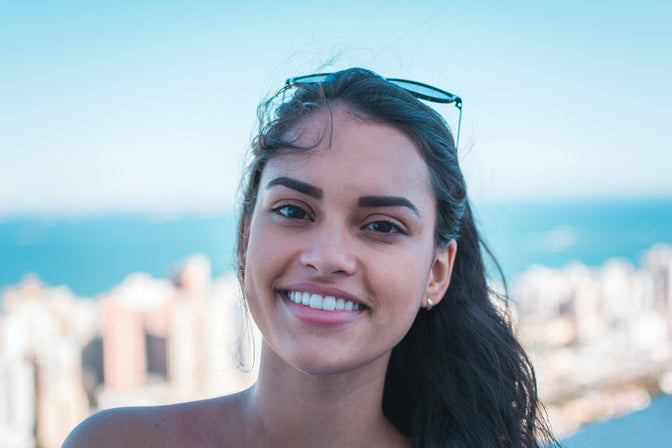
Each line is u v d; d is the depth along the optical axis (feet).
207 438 4.03
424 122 3.82
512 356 5.08
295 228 3.57
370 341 3.63
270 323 3.62
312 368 3.49
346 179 3.48
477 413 4.78
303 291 3.52
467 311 4.94
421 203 3.73
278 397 3.91
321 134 3.56
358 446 4.06
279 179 3.56
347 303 3.55
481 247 5.42
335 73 3.96
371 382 4.02
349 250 3.49
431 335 4.91
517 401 5.00
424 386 4.87
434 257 4.11
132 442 3.92
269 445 3.96
